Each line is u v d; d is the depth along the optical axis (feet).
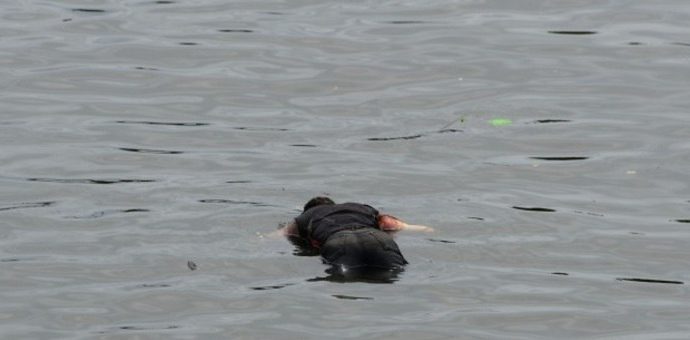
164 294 72.33
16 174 92.48
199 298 71.77
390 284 73.15
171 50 123.95
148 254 77.66
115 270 75.66
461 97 111.04
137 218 83.51
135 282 74.02
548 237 80.79
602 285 74.13
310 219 79.20
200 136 101.60
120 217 83.76
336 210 79.05
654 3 138.82
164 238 80.02
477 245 79.10
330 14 135.54
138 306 71.00
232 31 129.49
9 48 124.26
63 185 90.17
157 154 97.19
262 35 128.26
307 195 87.86
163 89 113.60
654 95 111.45
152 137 101.30
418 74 117.19
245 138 101.04
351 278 73.72
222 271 75.15
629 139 100.53
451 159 95.96
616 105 108.99
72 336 67.36
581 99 110.52
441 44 125.18
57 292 72.69
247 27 130.93
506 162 95.45
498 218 83.61
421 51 123.13
